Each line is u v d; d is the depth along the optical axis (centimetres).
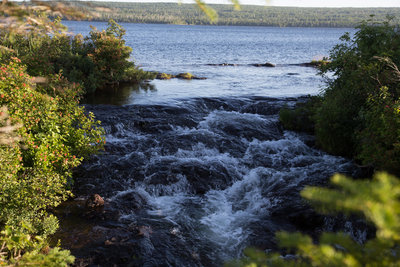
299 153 1202
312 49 7106
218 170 1028
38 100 916
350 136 1120
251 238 720
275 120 1472
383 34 1312
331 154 1184
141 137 1262
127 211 808
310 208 784
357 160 1080
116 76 2164
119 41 2209
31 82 945
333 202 175
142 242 679
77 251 635
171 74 2689
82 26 13950
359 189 166
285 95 1920
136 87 2089
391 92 1135
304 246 216
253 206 860
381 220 152
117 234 698
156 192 927
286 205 823
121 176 970
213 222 786
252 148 1220
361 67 1236
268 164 1107
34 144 814
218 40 10112
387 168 848
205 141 1232
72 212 779
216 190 953
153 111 1502
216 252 677
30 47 1767
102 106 1534
